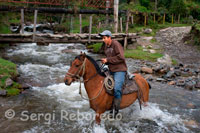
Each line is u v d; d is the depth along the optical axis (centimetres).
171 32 1891
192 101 590
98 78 385
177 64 1077
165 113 510
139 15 2236
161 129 436
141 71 916
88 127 442
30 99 582
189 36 1581
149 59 1156
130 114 499
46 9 1272
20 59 1122
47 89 669
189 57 1214
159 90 681
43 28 2266
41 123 454
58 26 2269
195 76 849
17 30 2003
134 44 1436
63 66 992
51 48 1583
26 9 1205
